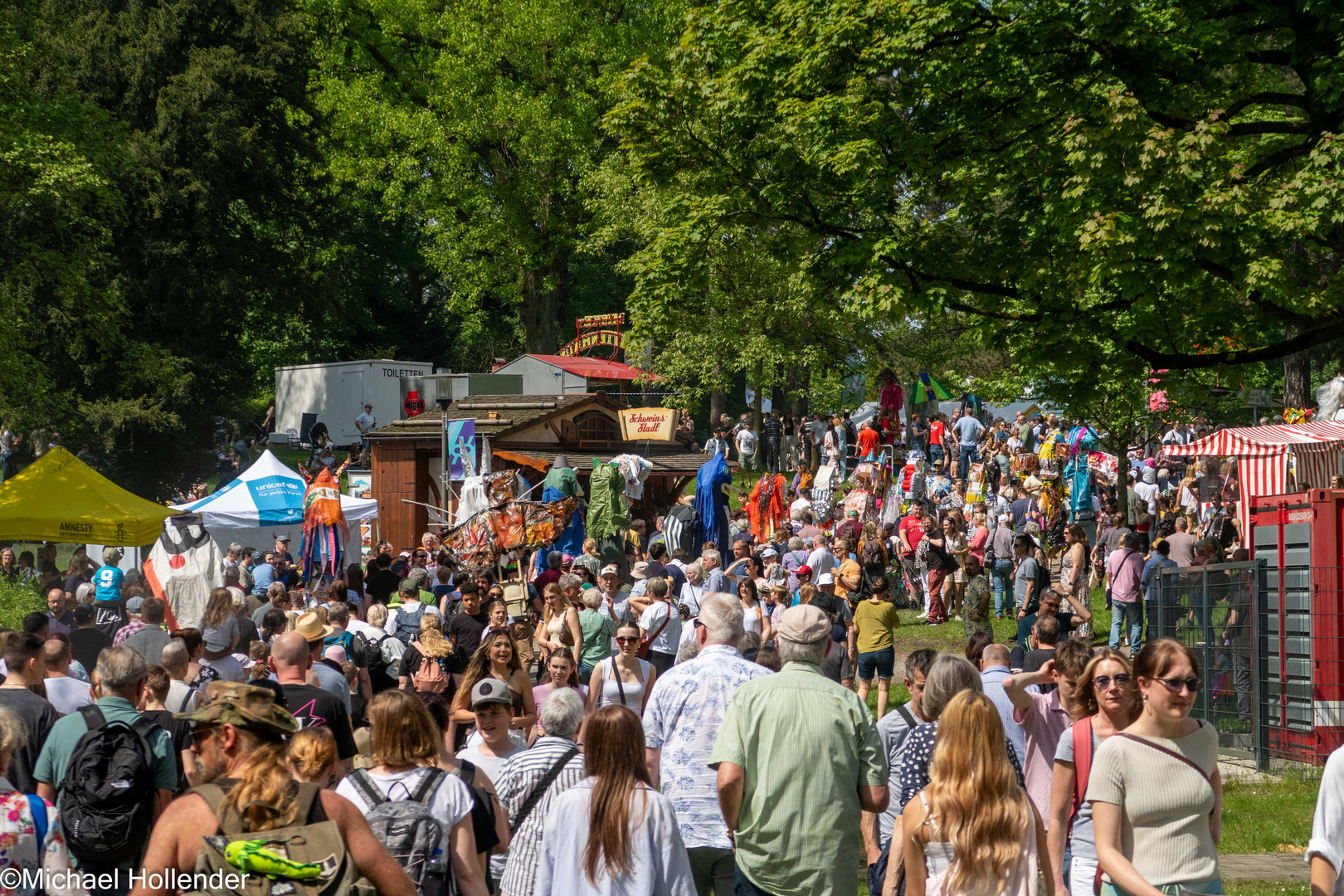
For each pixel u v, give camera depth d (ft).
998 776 13.75
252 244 136.77
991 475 90.07
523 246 151.64
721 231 52.95
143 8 128.57
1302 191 39.50
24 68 91.15
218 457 137.59
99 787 17.79
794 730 17.26
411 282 208.03
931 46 45.96
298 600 46.44
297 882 11.77
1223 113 44.04
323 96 143.84
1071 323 45.60
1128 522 80.43
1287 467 54.90
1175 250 39.29
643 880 14.88
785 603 44.21
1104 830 14.83
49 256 91.50
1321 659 37.27
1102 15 42.75
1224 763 39.93
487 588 47.96
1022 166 47.37
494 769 20.71
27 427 94.89
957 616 70.64
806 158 48.32
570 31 146.82
